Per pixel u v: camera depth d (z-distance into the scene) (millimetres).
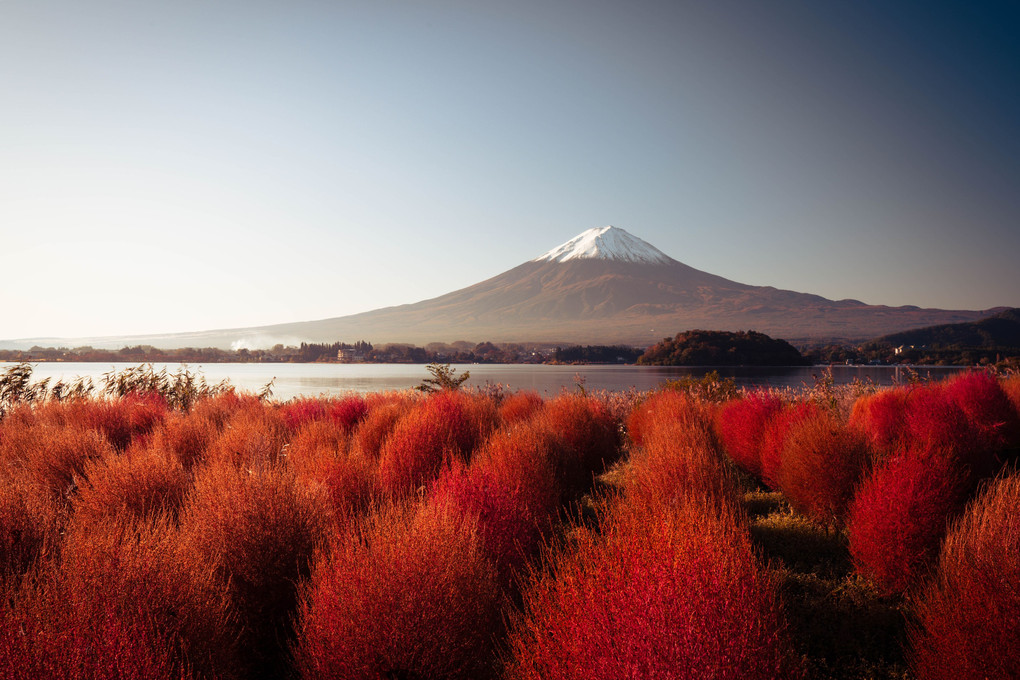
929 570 3699
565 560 2836
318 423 7203
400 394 11398
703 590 2205
